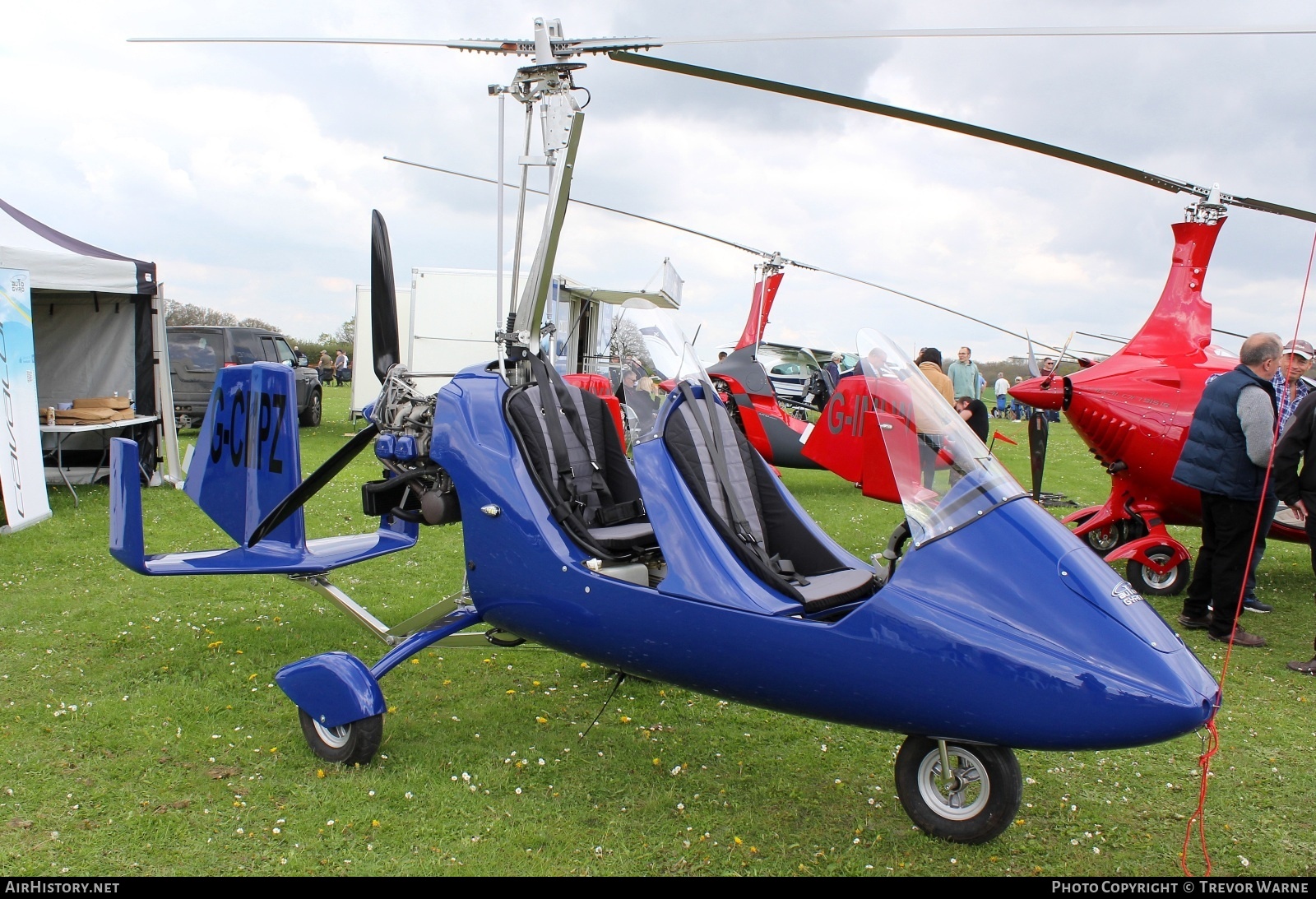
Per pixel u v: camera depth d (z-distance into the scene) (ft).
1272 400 14.89
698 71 10.20
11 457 21.71
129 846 8.59
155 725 11.31
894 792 10.23
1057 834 9.44
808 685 8.71
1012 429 65.41
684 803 9.87
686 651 9.23
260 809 9.41
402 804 9.61
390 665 10.94
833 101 10.53
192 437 41.16
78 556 19.57
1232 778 10.87
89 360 28.32
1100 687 7.64
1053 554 8.45
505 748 11.12
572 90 10.44
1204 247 19.17
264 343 46.29
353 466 33.99
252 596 17.12
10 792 9.45
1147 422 18.78
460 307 40.04
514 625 10.77
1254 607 18.20
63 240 26.94
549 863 8.59
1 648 13.84
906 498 9.10
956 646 8.03
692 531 9.43
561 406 11.75
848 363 50.90
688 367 10.75
